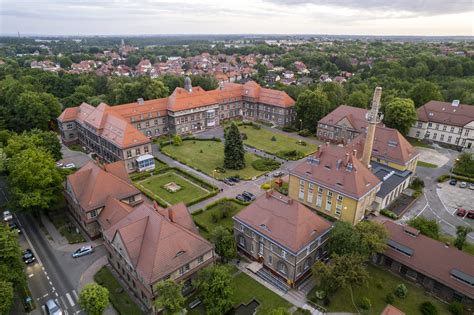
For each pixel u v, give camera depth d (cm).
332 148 7444
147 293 4638
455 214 7438
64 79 18625
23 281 5016
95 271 5731
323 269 4722
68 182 6662
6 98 13275
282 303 4975
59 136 13062
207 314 4522
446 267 5069
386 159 8638
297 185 7750
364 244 5188
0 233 5022
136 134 9862
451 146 11681
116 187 6744
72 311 4912
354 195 6562
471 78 18512
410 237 5628
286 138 12825
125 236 4912
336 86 15025
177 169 9869
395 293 5091
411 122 11631
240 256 6094
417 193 8238
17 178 6619
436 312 4703
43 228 6975
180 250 4906
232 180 9056
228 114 15288
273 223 5547
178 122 12875
